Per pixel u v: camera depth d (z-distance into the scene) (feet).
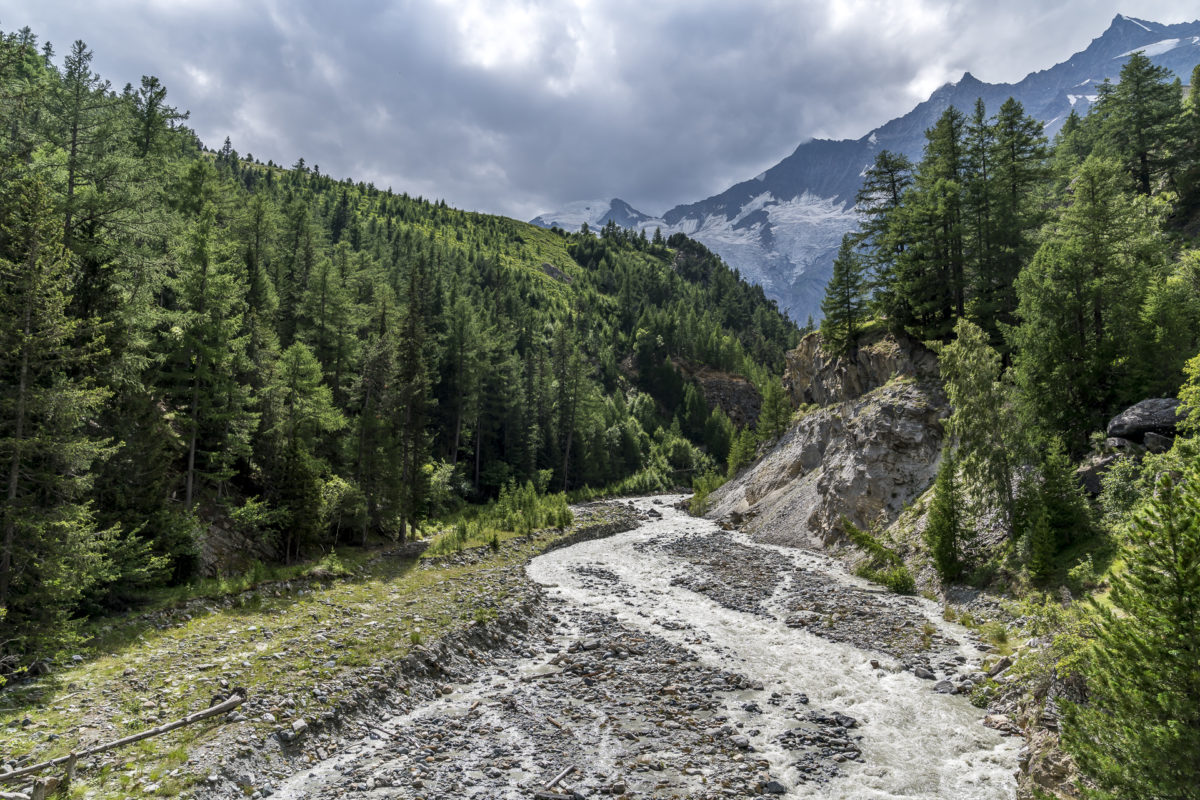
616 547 168.35
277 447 131.64
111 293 85.40
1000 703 63.67
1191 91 202.90
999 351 143.13
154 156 148.15
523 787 49.34
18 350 61.31
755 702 66.95
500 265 607.37
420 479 163.73
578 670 75.77
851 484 151.74
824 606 102.12
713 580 125.18
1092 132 249.96
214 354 111.75
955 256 159.74
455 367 256.52
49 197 73.61
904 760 54.54
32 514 61.00
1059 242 119.96
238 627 80.18
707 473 370.12
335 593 101.50
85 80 87.30
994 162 167.02
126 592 81.66
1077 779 42.09
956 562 104.53
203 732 52.60
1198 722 31.96
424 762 53.16
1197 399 68.39
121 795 43.29
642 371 501.15
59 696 56.49
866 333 192.24
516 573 127.95
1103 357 103.71
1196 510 33.45
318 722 56.70
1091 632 40.09
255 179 585.63
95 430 84.89
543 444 314.96
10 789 41.93
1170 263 131.13
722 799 48.03
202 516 110.42
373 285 282.15
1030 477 98.27
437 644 76.33
